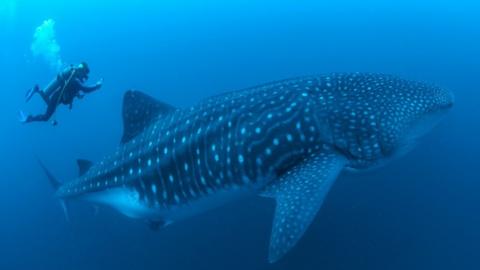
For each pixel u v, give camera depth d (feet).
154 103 19.07
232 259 30.83
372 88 15.52
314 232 29.78
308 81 15.89
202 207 17.76
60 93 25.43
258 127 15.26
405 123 14.88
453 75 45.62
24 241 43.09
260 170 15.42
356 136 14.61
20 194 50.47
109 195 20.77
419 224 29.94
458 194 31.58
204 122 16.78
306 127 14.69
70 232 40.42
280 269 28.89
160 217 19.40
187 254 32.68
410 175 33.17
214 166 16.31
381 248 28.68
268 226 32.19
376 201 31.60
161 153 17.94
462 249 28.14
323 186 13.01
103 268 36.24
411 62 52.34
